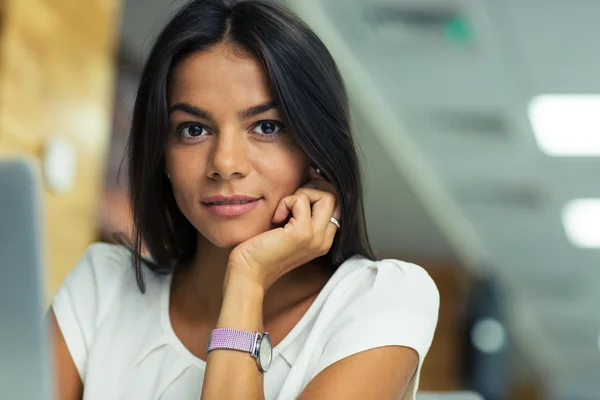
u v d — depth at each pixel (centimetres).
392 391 167
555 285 1620
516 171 1049
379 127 877
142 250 196
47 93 364
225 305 167
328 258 186
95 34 414
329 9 694
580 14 661
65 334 188
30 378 111
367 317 173
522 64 768
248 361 163
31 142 351
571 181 1062
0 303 110
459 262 1326
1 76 328
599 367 2366
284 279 183
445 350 1199
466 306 1055
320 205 179
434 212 1138
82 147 400
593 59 741
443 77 812
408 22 709
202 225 176
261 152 173
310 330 177
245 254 171
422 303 179
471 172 1072
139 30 554
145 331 186
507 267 1514
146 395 178
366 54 777
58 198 373
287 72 171
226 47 170
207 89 170
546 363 2323
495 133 940
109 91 434
